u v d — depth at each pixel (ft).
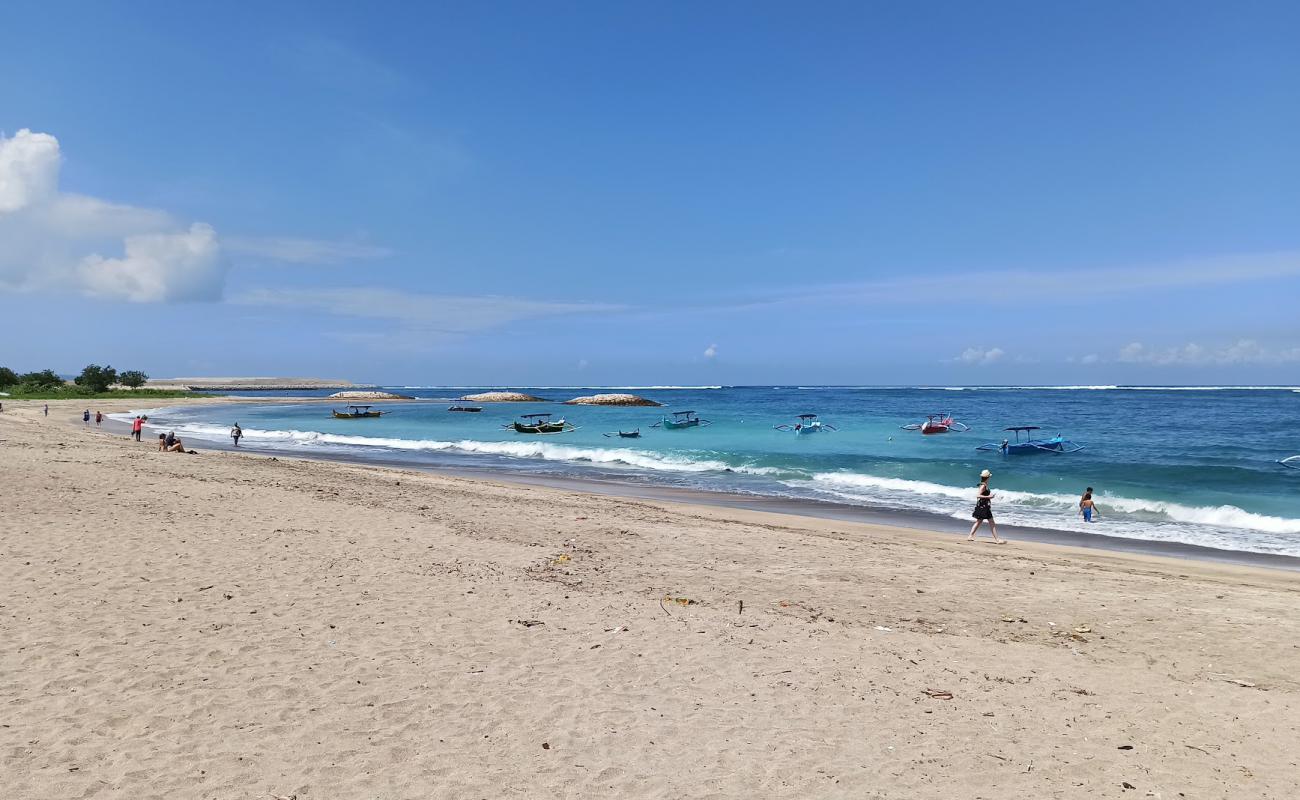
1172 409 273.54
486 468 104.88
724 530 50.78
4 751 16.67
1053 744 18.62
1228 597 34.99
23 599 27.55
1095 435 151.23
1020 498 75.61
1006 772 17.02
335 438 159.33
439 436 172.24
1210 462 102.63
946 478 91.20
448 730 18.60
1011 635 28.43
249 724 18.54
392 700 20.29
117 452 86.53
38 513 43.34
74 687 20.29
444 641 25.14
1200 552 52.01
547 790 15.80
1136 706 21.33
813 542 47.16
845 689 21.93
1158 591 36.09
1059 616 31.32
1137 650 26.94
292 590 30.50
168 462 77.30
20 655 22.31
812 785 16.22
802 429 174.19
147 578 31.17
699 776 16.56
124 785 15.44
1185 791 16.35
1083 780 16.76
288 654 23.38
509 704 20.25
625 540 45.52
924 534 55.72
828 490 82.17
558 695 20.95
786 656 24.72
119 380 463.83
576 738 18.31
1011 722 19.92
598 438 162.40
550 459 120.67
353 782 15.92
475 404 408.67
